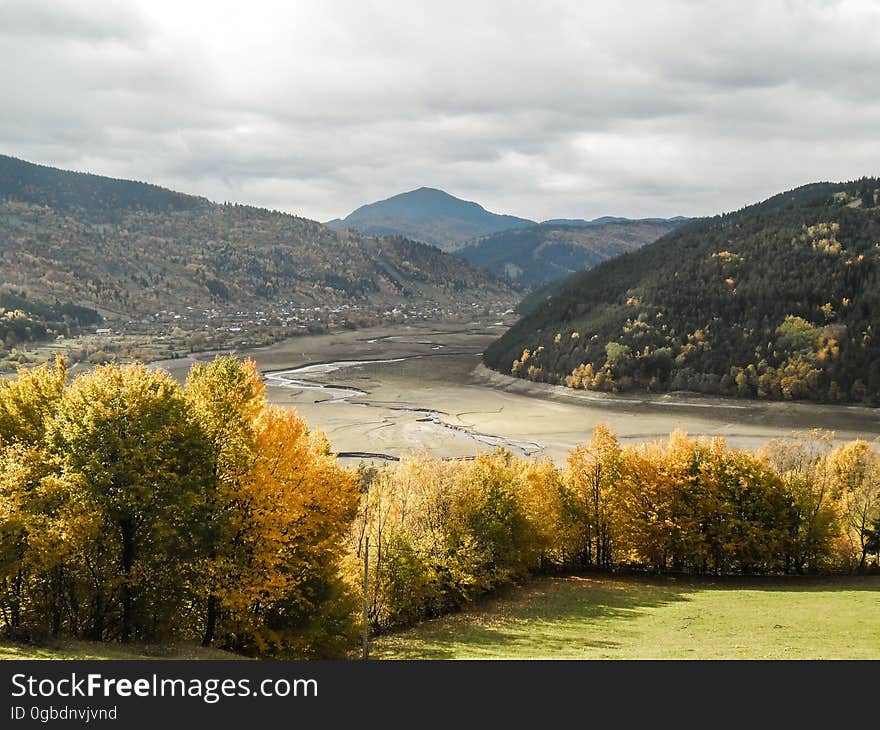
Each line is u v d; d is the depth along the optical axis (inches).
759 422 5733.3
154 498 1179.9
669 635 1505.9
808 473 2891.2
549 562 2484.0
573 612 1825.8
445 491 2122.3
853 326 6722.4
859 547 2536.9
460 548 1948.8
